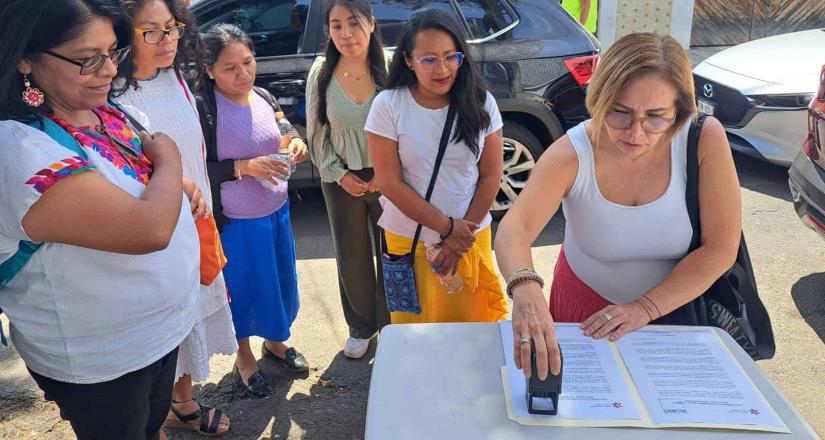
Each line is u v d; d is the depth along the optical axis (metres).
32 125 1.39
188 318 1.74
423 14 2.17
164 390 1.82
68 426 2.61
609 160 1.68
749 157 5.43
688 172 1.66
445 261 2.31
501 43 4.07
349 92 2.68
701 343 1.55
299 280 3.73
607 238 1.74
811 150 3.42
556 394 1.30
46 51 1.33
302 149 2.78
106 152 1.51
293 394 2.79
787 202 4.57
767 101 4.65
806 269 3.67
